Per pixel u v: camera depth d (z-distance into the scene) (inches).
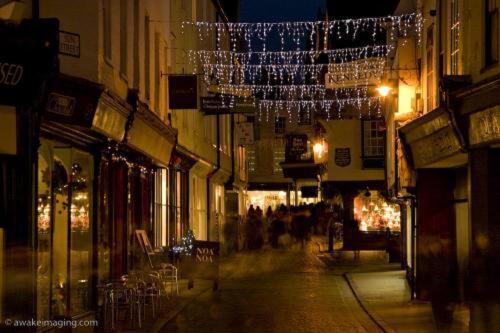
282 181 2384.4
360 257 1305.4
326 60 1804.9
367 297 759.7
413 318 616.7
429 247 708.0
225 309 700.0
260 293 828.6
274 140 2362.2
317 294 816.3
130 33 720.3
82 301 576.1
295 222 1651.1
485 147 509.7
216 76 1336.1
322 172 1724.9
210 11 1389.0
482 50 509.4
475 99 499.8
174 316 650.8
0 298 417.1
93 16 563.5
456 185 697.0
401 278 938.7
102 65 582.9
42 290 496.4
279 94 2261.3
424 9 794.2
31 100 403.2
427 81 770.8
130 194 735.7
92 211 590.9
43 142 498.9
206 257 850.8
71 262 557.3
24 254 424.2
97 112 535.8
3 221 418.3
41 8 544.7
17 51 388.8
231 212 1620.3
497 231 506.9
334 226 1695.4
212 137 1408.7
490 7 502.3
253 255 1444.4
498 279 505.4
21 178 422.3
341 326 598.5
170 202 997.2
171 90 853.8
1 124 403.2
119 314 637.3
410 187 751.7
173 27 1011.3
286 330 581.3
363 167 1485.0
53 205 517.7
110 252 649.0
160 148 845.2
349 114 1596.9
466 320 601.0
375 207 1478.8
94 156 593.6
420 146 669.9
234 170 1713.8
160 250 845.2
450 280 705.6
